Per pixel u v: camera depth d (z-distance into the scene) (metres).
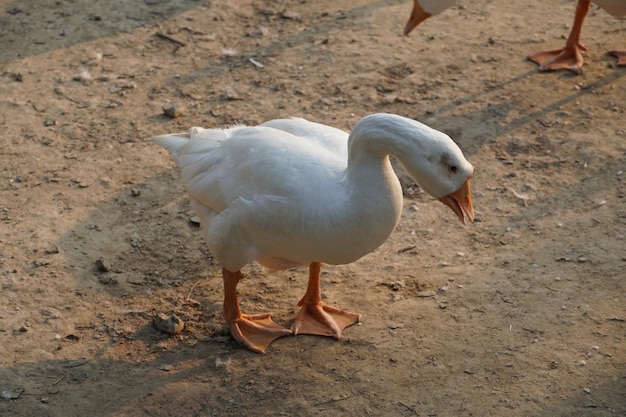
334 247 3.98
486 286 4.29
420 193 4.61
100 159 4.74
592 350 4.09
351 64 5.13
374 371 4.08
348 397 4.02
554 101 4.94
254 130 4.12
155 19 5.38
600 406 3.97
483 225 4.49
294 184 3.97
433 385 4.04
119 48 5.23
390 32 5.30
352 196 3.94
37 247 4.43
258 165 4.01
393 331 4.18
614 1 4.87
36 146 4.79
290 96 4.99
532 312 4.20
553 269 4.32
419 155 3.88
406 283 4.32
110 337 4.20
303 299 4.25
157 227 4.51
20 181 4.66
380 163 3.93
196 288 4.34
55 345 4.17
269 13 5.43
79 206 4.57
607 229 4.43
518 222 4.49
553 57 5.11
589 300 4.22
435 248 4.43
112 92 5.02
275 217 3.98
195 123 4.89
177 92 5.02
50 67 5.13
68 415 4.00
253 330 4.19
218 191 4.07
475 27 5.33
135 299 4.30
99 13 5.41
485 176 4.65
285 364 4.11
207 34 5.31
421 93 4.99
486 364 4.08
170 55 5.20
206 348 4.17
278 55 5.19
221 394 4.05
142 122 4.89
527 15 5.40
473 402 3.99
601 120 4.85
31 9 5.43
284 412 4.00
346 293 4.31
